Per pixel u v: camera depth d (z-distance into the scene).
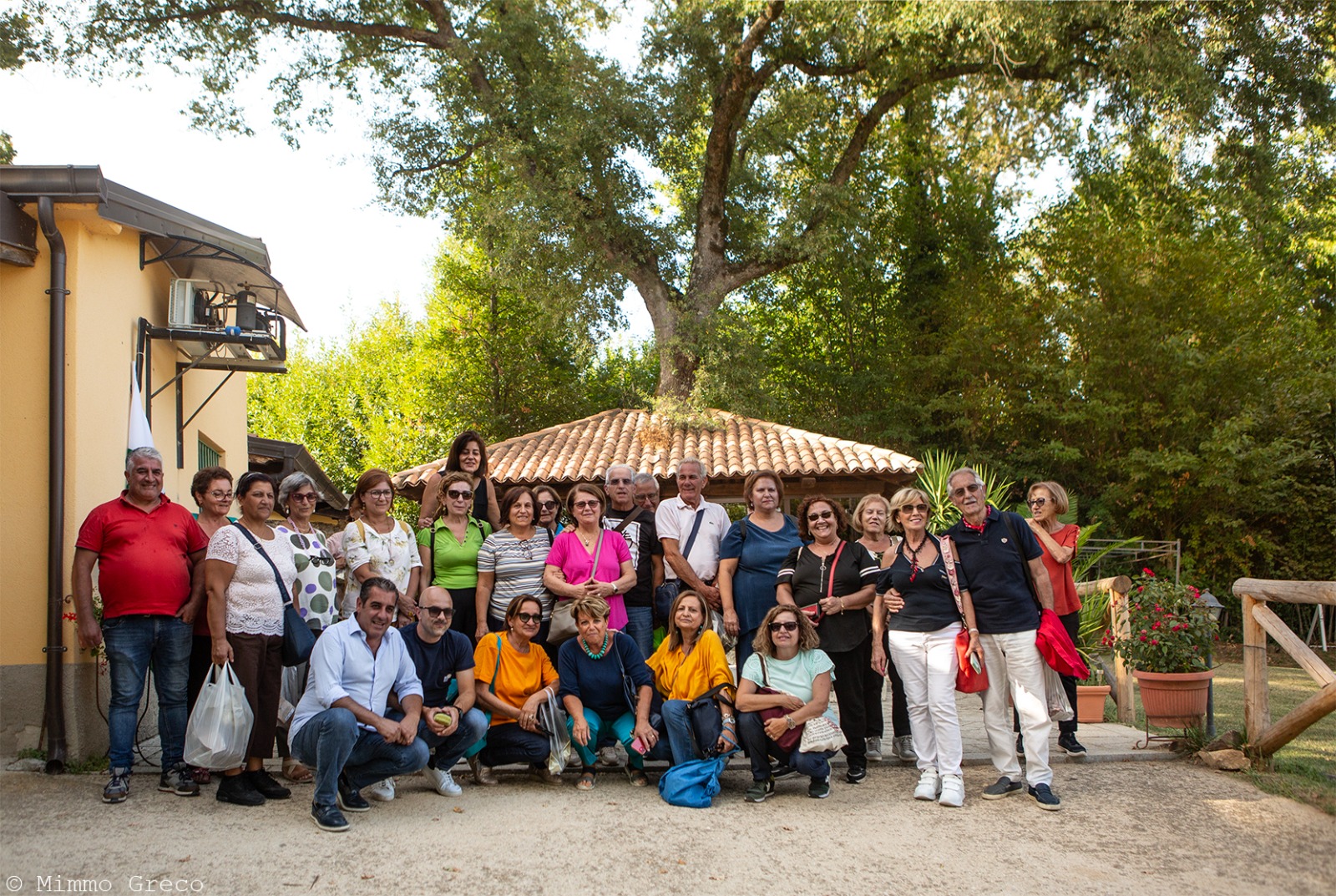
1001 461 20.61
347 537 5.87
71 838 4.52
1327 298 21.77
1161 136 18.08
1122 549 18.53
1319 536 19.16
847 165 19.83
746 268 19.00
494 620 5.98
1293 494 19.39
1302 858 4.53
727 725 5.40
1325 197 19.38
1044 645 5.38
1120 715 7.84
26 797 5.26
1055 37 16.31
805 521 6.34
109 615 5.31
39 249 6.34
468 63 17.52
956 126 22.41
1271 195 18.20
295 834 4.64
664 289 18.59
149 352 7.59
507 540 6.04
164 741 5.42
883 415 21.41
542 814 5.04
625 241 17.94
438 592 5.36
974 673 5.38
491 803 5.24
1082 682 8.15
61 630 6.04
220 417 10.24
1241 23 16.62
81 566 5.29
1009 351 20.67
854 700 5.83
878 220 21.59
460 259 25.38
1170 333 19.66
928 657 5.48
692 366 17.78
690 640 5.68
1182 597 6.75
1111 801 5.41
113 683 5.29
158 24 17.41
